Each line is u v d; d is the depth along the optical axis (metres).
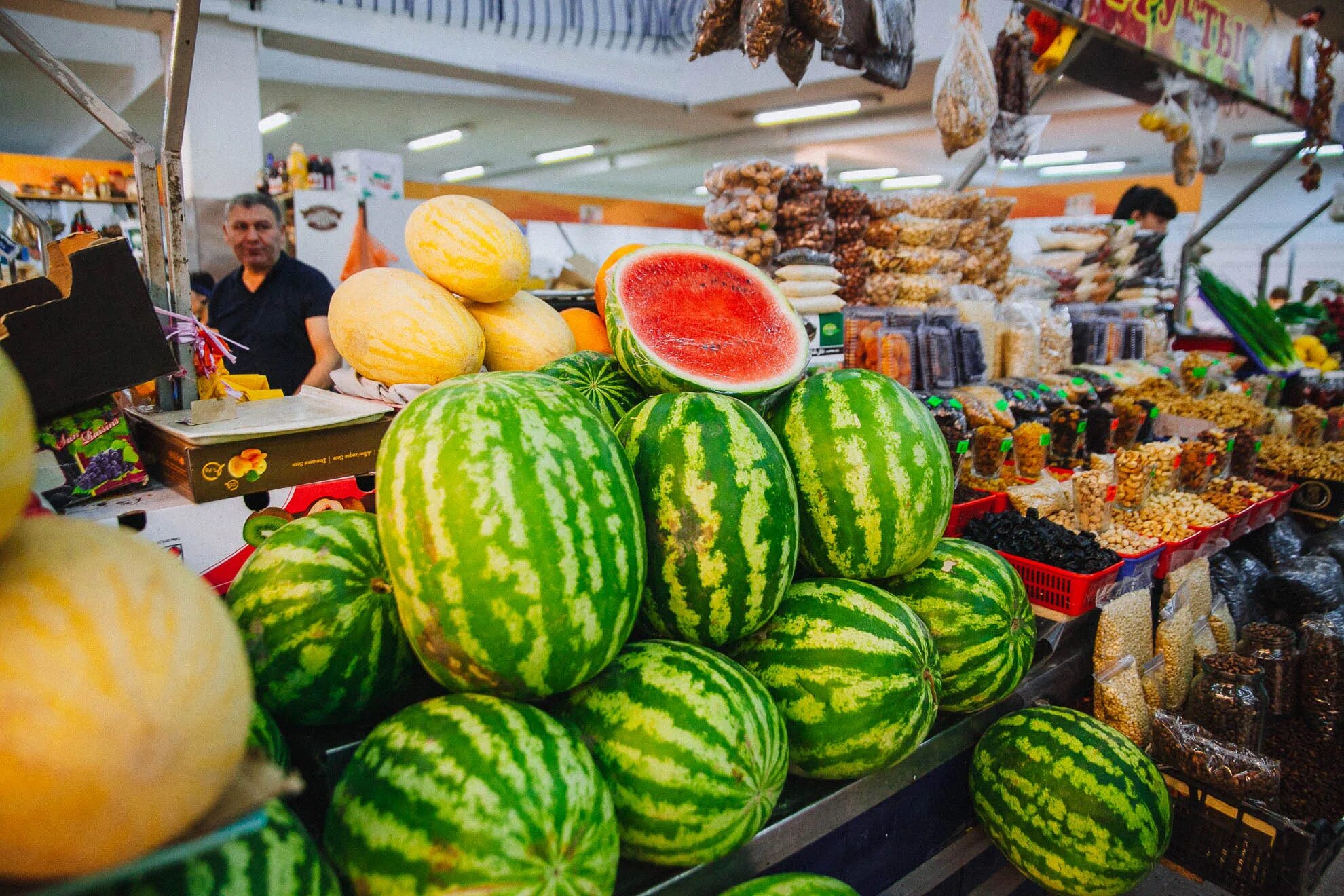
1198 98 4.53
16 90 9.93
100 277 1.52
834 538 1.63
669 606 1.39
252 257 4.07
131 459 1.64
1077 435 3.26
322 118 12.09
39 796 0.60
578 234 13.12
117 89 9.73
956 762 1.98
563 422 1.20
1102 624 2.37
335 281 6.60
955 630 1.73
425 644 1.14
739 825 1.22
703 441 1.39
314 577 1.28
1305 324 7.24
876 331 3.28
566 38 9.44
